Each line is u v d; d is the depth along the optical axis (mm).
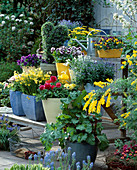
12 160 4215
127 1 5832
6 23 9430
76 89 4402
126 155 3697
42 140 3893
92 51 5215
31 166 2730
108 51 4703
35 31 9594
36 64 5754
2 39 9281
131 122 3684
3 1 9922
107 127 4582
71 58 5082
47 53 5656
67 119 3789
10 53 9219
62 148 3922
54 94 4289
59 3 8469
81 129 3646
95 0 8031
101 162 4105
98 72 4621
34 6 9359
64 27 5781
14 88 5172
